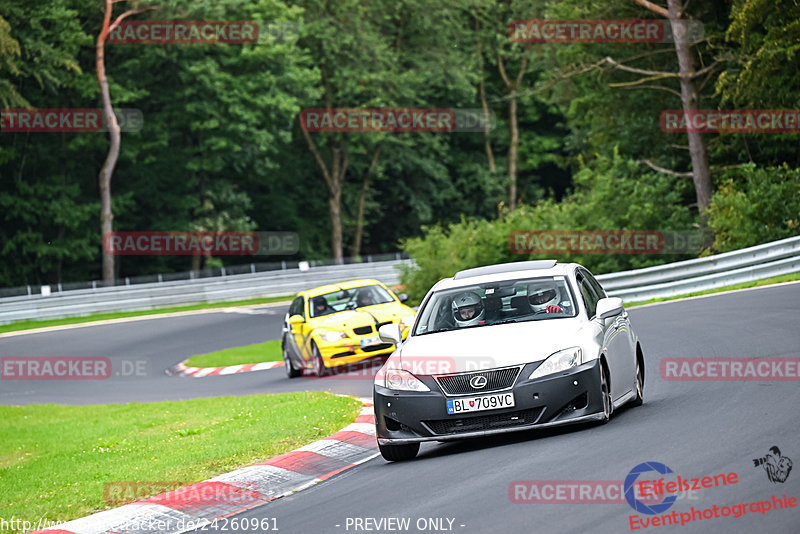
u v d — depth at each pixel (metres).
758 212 105.50
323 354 69.69
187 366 95.31
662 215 117.31
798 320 59.47
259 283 172.62
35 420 65.06
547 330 33.53
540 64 164.25
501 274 37.56
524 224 115.56
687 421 32.22
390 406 33.12
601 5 136.00
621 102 142.75
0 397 86.38
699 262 96.19
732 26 112.94
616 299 36.16
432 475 29.95
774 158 128.38
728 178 128.50
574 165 176.12
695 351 52.41
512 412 32.03
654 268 97.44
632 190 121.00
